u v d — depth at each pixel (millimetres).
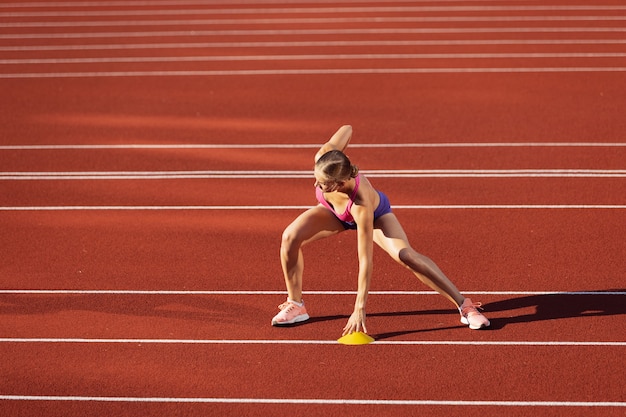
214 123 18500
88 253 12539
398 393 9008
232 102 20016
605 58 22969
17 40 26891
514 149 16453
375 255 12172
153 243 12836
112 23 28766
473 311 10188
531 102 19375
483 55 23547
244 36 26484
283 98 20234
